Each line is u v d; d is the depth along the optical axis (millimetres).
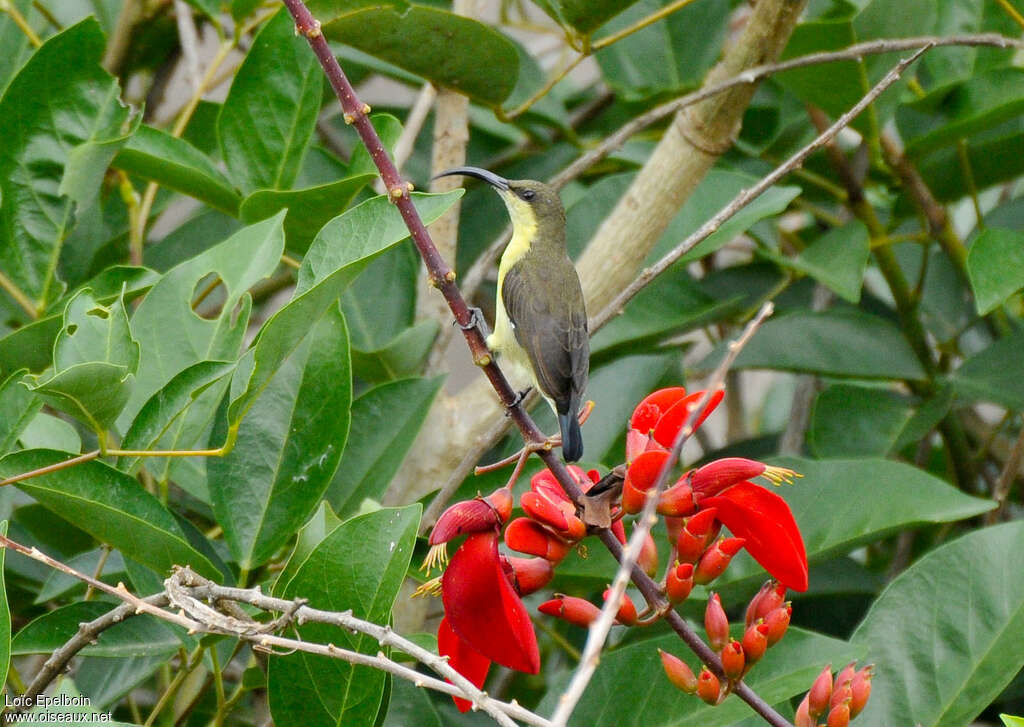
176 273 7387
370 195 10539
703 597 7281
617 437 8703
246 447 7012
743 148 11164
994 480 10727
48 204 8109
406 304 9562
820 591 9242
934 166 9820
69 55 7949
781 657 6277
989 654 6570
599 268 8523
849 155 11039
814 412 9742
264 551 6863
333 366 7102
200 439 7801
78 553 8445
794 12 7996
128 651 6539
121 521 5996
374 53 8469
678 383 8883
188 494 8805
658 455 5031
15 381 6605
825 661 6191
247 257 7336
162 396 6145
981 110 9719
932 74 10602
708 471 5117
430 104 9500
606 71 11438
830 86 9297
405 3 7973
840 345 9828
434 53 8375
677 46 11453
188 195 8656
